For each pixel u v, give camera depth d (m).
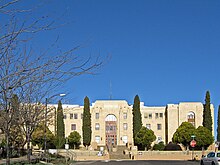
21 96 29.81
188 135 82.81
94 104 99.62
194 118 96.69
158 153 80.38
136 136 89.94
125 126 98.44
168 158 77.56
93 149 90.44
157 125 99.81
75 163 54.72
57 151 62.84
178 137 84.38
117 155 81.06
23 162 36.25
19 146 48.69
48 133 65.19
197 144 82.50
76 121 98.06
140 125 91.94
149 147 90.69
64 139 74.19
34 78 13.30
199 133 83.00
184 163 55.19
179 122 97.00
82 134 94.25
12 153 46.75
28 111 32.41
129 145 93.50
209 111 90.56
